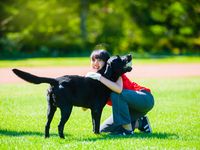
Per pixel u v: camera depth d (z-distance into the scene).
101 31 49.81
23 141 7.80
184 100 13.04
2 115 10.64
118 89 8.20
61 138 7.98
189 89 15.59
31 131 8.91
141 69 25.66
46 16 49.22
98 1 51.84
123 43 48.88
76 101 7.96
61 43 45.47
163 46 49.00
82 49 46.03
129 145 7.37
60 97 7.79
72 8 50.56
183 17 50.75
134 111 8.61
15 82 18.86
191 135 8.37
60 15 49.78
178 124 9.46
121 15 51.09
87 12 51.47
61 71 24.05
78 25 50.47
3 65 28.83
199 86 16.50
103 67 8.56
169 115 10.55
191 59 34.94
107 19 50.72
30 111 11.26
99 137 8.21
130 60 8.42
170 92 14.80
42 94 14.55
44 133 8.64
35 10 48.62
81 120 10.04
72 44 45.94
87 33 49.41
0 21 47.19
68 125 9.46
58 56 42.88
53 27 49.22
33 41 45.97
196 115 10.52
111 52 47.12
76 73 22.80
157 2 51.19
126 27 50.56
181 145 7.40
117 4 51.78
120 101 8.31
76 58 37.94
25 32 47.09
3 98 13.57
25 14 48.00
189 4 51.16
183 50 48.69
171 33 50.00
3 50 43.66
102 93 8.22
